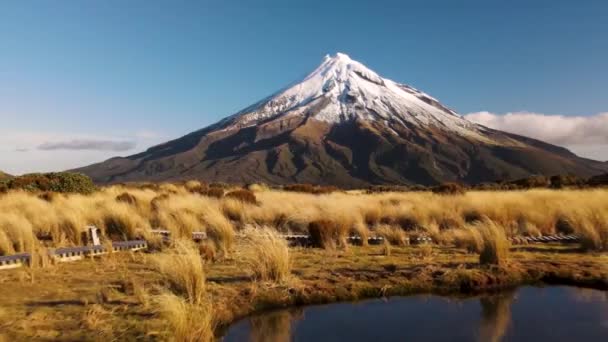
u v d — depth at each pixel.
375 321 8.57
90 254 12.79
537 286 10.59
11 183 27.12
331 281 10.32
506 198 21.41
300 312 9.14
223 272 10.98
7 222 14.70
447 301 9.67
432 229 15.81
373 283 10.27
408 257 12.67
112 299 8.82
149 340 7.03
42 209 17.78
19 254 12.45
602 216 14.54
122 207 17.55
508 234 15.88
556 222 17.59
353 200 22.58
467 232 14.03
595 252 13.01
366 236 15.22
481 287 10.35
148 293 9.15
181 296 8.73
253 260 10.57
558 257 12.36
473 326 8.23
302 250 13.88
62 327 7.50
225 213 20.08
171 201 20.88
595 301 9.50
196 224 16.36
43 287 9.66
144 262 11.99
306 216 18.19
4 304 8.57
